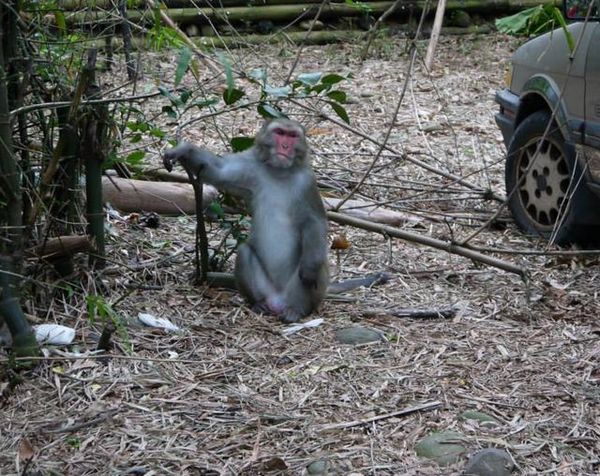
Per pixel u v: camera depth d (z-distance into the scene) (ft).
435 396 16.25
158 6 20.30
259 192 19.56
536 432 15.23
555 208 24.13
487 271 22.12
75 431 14.97
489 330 18.97
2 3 16.42
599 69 21.83
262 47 47.78
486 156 32.09
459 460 14.34
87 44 22.54
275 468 14.06
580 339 18.61
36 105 17.13
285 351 17.78
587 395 16.40
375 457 14.42
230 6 49.01
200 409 15.65
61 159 18.71
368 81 42.52
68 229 19.36
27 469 13.94
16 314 16.60
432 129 35.06
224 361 17.30
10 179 16.72
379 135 34.01
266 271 19.52
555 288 21.24
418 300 20.44
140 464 14.16
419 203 26.94
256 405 15.81
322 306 19.92
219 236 23.26
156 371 16.76
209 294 20.12
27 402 15.78
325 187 27.27
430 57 43.42
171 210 24.56
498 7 51.85
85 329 18.12
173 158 19.27
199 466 14.10
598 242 23.86
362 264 22.57
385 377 16.84
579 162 22.88
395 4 22.63
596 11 22.34
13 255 16.88
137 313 18.94
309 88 20.03
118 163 22.59
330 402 15.97
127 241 22.43
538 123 24.25
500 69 45.09
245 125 33.78
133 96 19.12
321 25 50.16
